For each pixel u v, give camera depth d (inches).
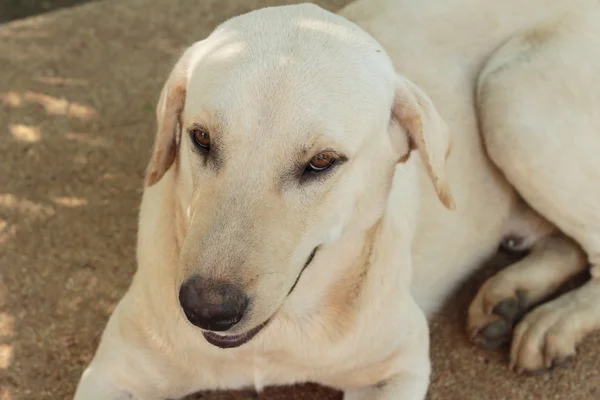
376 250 33.9
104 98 50.5
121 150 47.6
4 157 46.8
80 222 44.2
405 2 41.7
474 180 40.5
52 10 64.4
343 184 30.7
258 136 29.2
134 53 54.2
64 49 54.2
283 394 38.6
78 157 47.1
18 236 43.4
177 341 34.4
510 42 40.9
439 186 33.0
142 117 49.4
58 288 41.7
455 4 41.6
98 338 40.1
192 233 29.3
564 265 42.2
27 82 51.3
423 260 39.4
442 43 40.8
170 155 33.1
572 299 40.8
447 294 41.9
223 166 29.5
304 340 34.5
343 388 37.3
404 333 36.1
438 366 40.0
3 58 53.1
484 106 40.3
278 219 29.5
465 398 39.1
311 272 32.9
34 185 45.6
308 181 30.1
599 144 39.5
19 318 40.6
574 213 40.5
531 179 40.1
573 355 39.6
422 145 32.4
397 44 40.1
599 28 40.3
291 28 30.8
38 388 38.4
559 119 39.4
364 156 31.1
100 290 41.8
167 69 53.1
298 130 29.3
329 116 29.7
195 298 28.6
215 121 29.4
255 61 29.8
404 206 36.0
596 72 39.5
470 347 40.7
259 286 29.0
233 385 36.3
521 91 39.5
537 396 39.1
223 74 29.9
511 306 40.4
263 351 34.7
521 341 39.7
